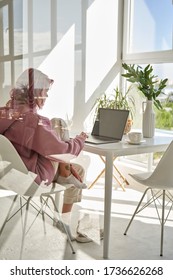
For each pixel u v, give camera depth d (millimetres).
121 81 4051
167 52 3531
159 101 3344
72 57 3545
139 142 2617
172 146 2330
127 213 3199
